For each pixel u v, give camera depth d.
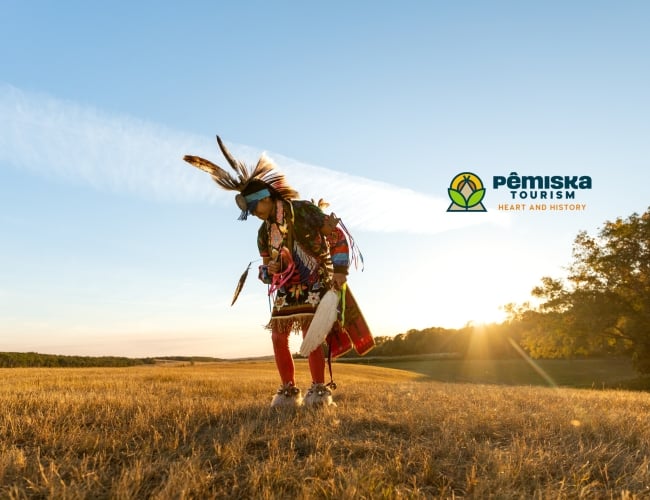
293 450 2.94
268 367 34.41
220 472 2.57
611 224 36.12
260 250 4.86
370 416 3.80
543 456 2.84
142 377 12.22
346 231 4.66
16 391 6.27
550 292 36.41
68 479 2.50
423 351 81.31
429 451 2.94
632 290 35.25
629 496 2.33
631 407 5.85
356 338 4.88
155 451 2.97
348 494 2.20
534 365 58.62
